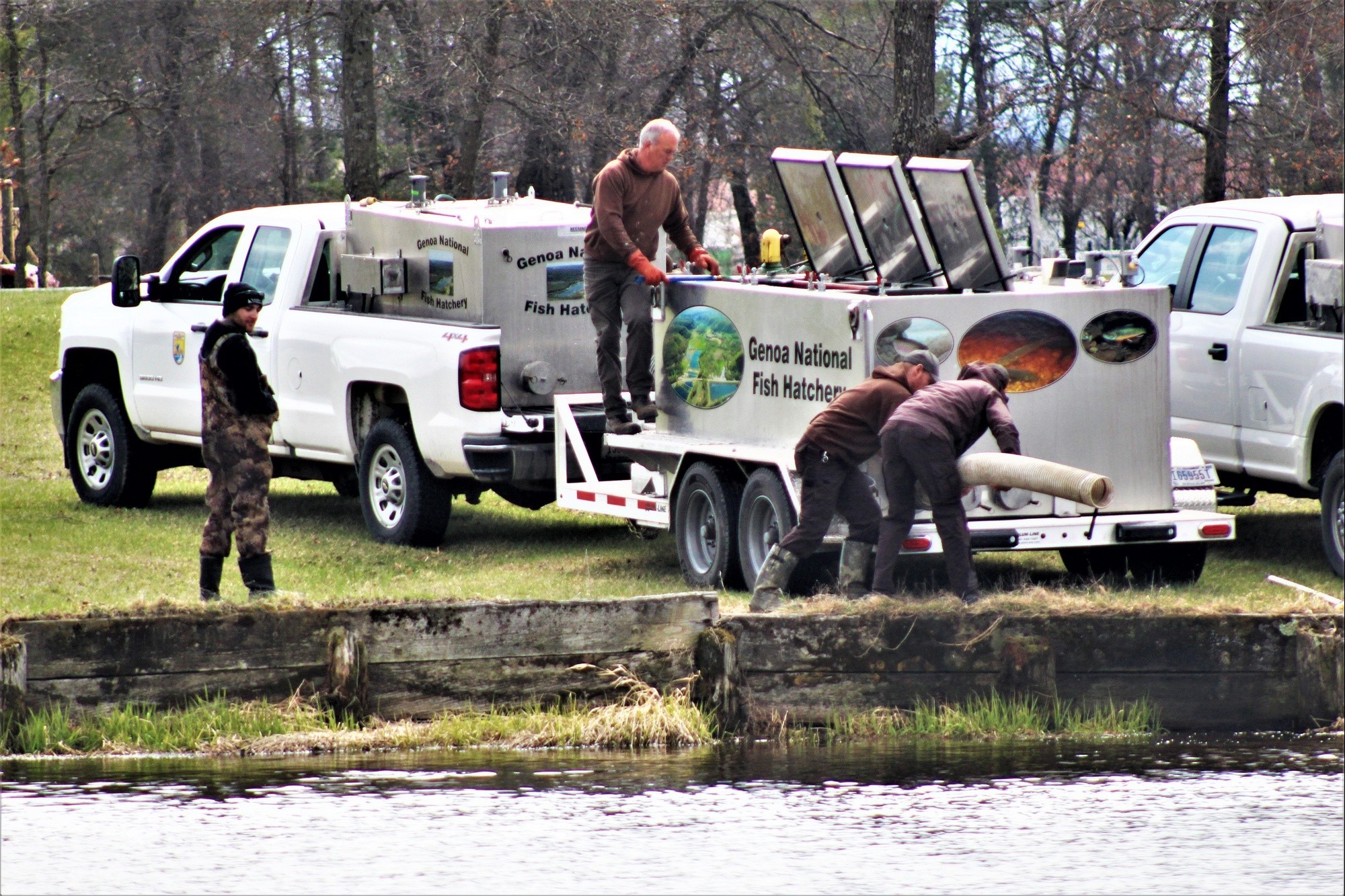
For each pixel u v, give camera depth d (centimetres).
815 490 3647
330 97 16000
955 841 2527
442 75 11125
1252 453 4522
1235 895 2266
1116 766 3033
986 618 3419
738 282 4288
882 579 3603
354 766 3052
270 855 2458
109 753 3175
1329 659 3406
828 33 11919
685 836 2552
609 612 3406
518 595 4100
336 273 5162
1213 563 4603
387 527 4894
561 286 4800
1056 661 3431
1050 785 2873
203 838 2550
